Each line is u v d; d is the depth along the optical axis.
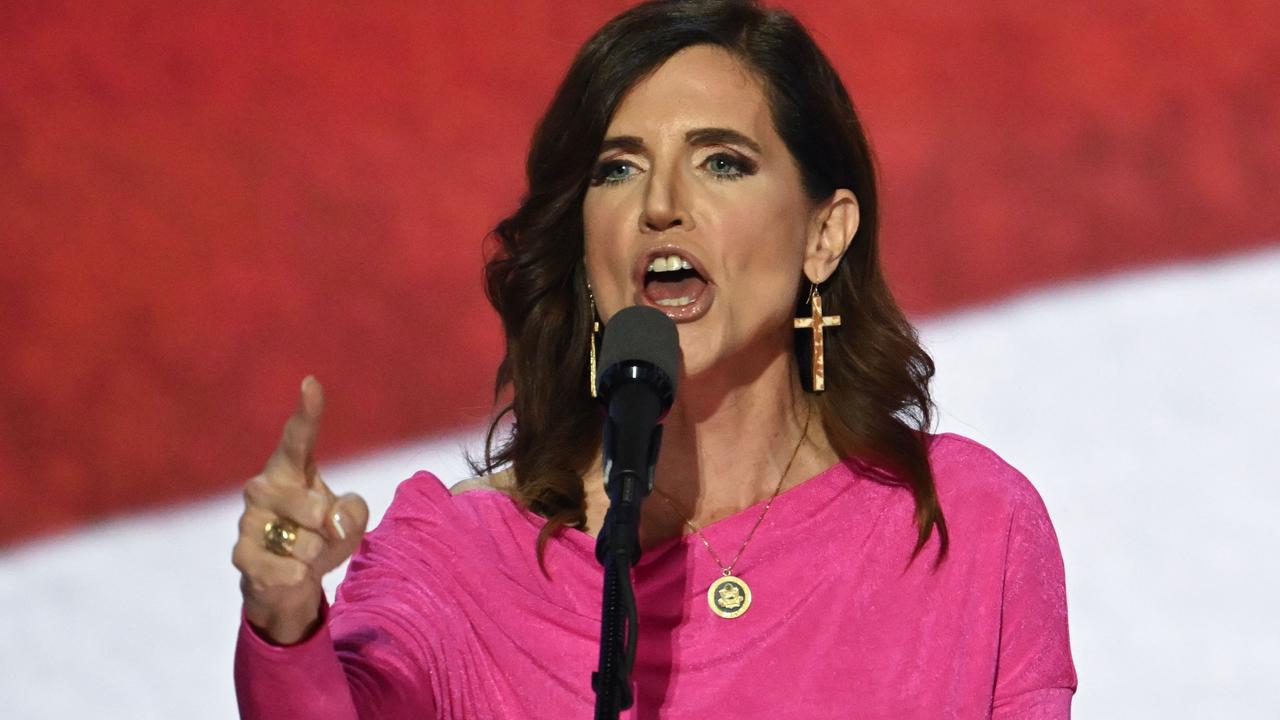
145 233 19.81
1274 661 16.59
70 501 19.33
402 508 9.57
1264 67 19.23
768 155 9.23
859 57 19.52
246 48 20.11
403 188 19.64
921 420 9.91
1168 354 18.36
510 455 10.15
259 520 7.05
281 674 7.43
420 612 8.98
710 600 8.98
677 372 7.59
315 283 19.56
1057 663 8.98
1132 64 19.30
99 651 18.52
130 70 20.19
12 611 18.70
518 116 19.77
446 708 8.85
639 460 7.20
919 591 9.02
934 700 8.73
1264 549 17.12
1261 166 19.05
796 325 9.67
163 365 19.52
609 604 6.86
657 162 9.10
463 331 19.30
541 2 19.94
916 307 19.05
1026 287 19.03
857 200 9.77
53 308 19.67
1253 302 18.56
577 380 9.88
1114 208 19.11
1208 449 17.84
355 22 20.03
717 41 9.27
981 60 19.45
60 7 20.31
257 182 19.81
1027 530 9.21
